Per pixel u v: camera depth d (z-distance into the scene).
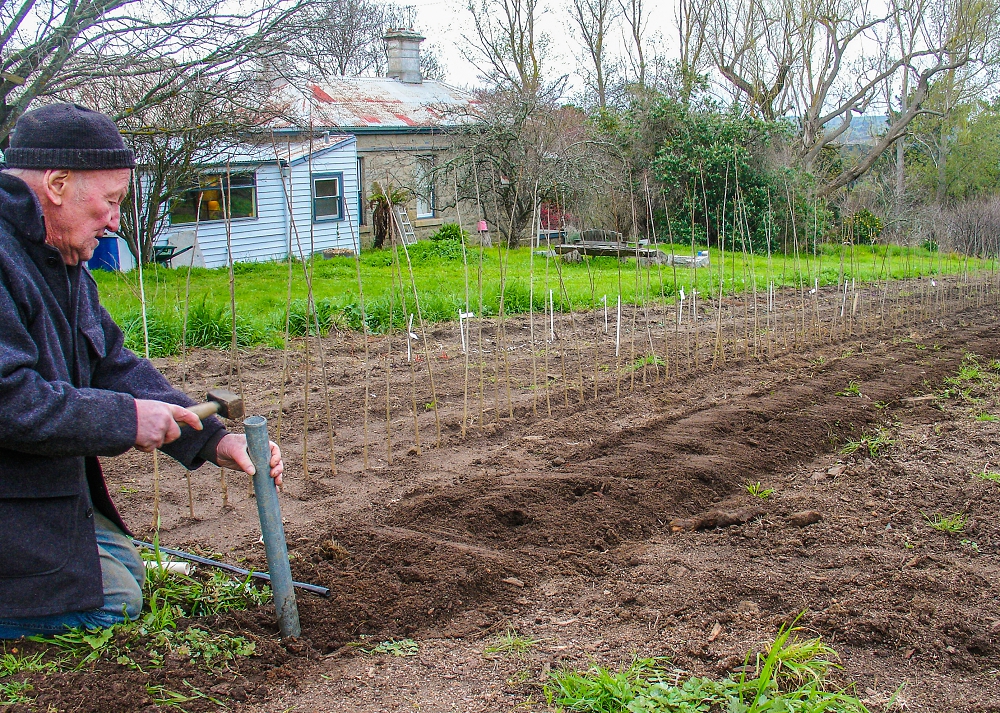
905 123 28.70
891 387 7.37
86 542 2.76
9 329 2.44
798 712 2.62
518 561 3.89
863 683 2.89
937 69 28.39
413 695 2.79
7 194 2.56
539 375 7.79
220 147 16.97
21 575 2.62
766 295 13.77
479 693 2.81
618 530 4.30
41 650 2.77
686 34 31.97
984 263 17.06
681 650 3.07
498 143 20.91
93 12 9.96
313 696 2.76
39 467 2.60
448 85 27.77
